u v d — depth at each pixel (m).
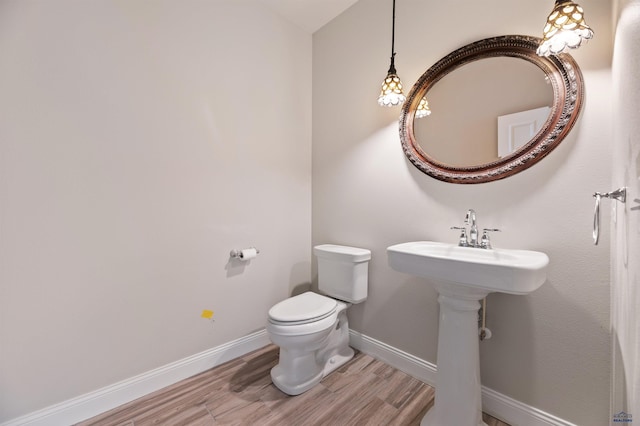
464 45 1.46
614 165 1.01
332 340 1.82
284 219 2.17
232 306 1.87
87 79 1.31
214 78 1.76
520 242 1.28
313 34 2.32
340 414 1.36
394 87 1.52
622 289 0.85
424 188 1.61
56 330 1.26
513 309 1.30
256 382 1.61
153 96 1.52
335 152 2.14
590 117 1.11
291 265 2.22
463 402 1.19
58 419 1.26
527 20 1.27
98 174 1.35
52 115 1.23
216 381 1.62
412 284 1.67
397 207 1.75
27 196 1.19
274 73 2.08
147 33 1.49
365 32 1.92
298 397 1.48
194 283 1.69
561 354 1.18
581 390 1.14
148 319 1.52
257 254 1.99
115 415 1.35
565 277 1.17
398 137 1.73
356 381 1.62
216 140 1.78
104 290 1.38
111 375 1.41
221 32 1.79
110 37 1.37
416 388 1.55
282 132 2.14
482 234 1.39
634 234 0.69
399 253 1.23
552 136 1.18
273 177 2.09
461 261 1.03
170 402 1.45
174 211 1.61
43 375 1.23
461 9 1.47
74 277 1.30
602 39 1.09
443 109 1.54
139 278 1.49
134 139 1.46
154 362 1.54
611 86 1.07
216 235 1.79
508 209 1.32
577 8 0.93
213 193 1.77
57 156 1.25
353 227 2.01
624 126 0.83
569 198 1.16
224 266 1.83
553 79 1.19
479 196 1.41
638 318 0.64
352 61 2.01
